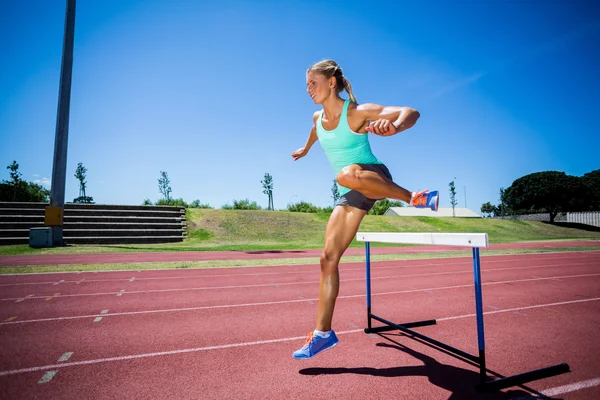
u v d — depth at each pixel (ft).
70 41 47.73
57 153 46.16
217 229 66.18
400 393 6.97
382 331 11.36
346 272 26.84
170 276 23.38
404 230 81.76
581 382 7.47
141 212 66.74
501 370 8.15
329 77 7.17
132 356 9.14
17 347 9.82
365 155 7.12
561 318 13.25
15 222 53.88
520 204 134.41
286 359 8.93
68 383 7.48
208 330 11.55
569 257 39.42
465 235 6.93
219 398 6.79
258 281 21.72
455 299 16.83
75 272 24.26
